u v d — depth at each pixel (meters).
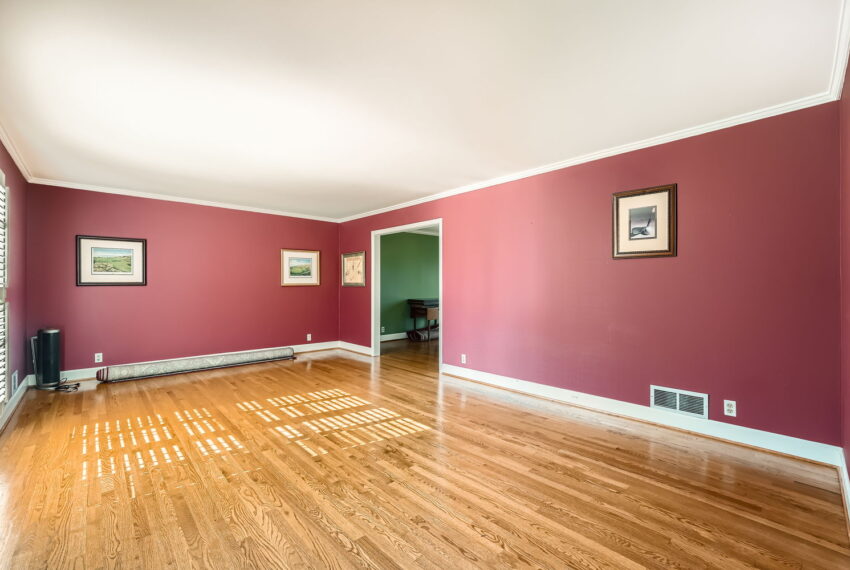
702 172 3.02
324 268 7.00
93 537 1.81
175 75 2.25
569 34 1.88
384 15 1.73
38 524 1.91
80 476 2.40
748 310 2.83
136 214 5.07
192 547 1.75
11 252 3.54
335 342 7.16
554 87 2.41
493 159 3.81
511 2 1.65
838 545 1.78
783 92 2.49
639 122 2.94
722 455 2.71
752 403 2.82
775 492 2.23
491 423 3.33
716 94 2.51
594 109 2.72
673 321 3.18
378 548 1.75
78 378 4.66
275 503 2.11
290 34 1.88
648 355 3.32
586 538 1.83
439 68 2.19
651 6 1.68
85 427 3.22
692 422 3.08
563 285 3.89
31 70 2.17
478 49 2.01
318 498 2.16
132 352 5.03
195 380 4.79
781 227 2.70
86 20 1.75
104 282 4.84
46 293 4.45
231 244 5.89
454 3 1.65
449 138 3.26
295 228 6.62
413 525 1.92
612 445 2.88
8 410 3.39
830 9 1.69
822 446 2.57
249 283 6.07
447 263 5.13
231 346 5.88
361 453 2.74
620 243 3.47
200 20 1.76
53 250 4.50
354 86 2.39
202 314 5.60
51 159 3.73
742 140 2.84
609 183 3.54
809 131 2.59
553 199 3.97
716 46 1.98
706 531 1.89
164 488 2.26
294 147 3.45
